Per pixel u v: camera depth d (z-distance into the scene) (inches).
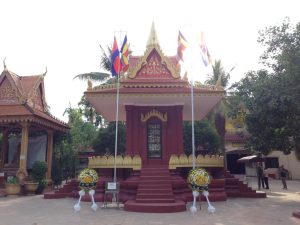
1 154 1042.7
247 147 813.2
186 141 1350.9
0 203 688.4
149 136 824.3
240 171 2007.9
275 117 604.4
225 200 701.3
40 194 919.0
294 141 718.5
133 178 697.6
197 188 532.7
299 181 1485.0
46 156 1073.5
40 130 1092.5
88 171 575.8
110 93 759.7
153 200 575.5
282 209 570.6
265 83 597.9
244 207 597.0
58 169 1107.3
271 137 710.5
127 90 768.3
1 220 466.9
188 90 764.6
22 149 910.4
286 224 427.2
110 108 868.6
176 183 661.3
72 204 653.3
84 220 460.1
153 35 859.4
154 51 846.5
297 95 523.5
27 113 897.5
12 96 990.4
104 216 496.1
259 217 483.5
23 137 916.6
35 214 523.2
